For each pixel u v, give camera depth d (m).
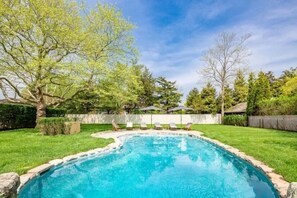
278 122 21.61
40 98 19.92
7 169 6.51
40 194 6.04
